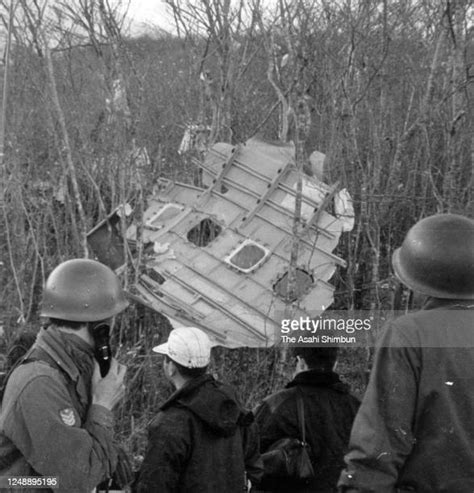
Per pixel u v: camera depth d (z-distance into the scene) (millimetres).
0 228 6660
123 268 6293
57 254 6613
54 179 6961
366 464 2434
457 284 2600
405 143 6840
